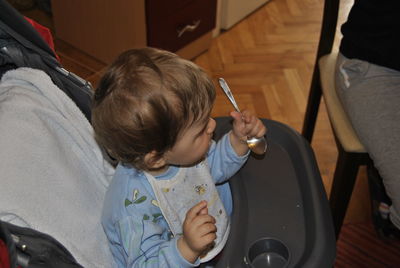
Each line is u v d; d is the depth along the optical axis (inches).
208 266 39.7
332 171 69.1
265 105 80.5
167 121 30.1
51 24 97.3
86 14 84.7
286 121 77.7
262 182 38.4
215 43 95.0
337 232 52.6
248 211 36.4
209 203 37.6
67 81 36.6
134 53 31.5
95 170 35.5
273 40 96.2
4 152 29.3
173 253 32.1
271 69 88.5
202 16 86.2
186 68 31.1
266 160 39.9
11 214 26.8
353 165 48.1
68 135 34.6
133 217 33.5
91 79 83.7
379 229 60.7
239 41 95.8
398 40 46.7
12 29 33.7
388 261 58.7
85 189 33.7
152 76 29.9
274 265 34.5
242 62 90.2
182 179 36.0
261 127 37.5
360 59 49.9
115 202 33.7
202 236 31.0
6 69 37.0
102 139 32.3
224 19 96.8
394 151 42.9
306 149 39.4
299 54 92.5
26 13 99.8
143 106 29.6
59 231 29.4
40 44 35.1
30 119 32.1
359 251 59.6
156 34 79.1
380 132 44.5
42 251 24.2
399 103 45.4
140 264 32.7
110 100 30.5
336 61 54.2
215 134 40.9
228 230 38.9
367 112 46.3
